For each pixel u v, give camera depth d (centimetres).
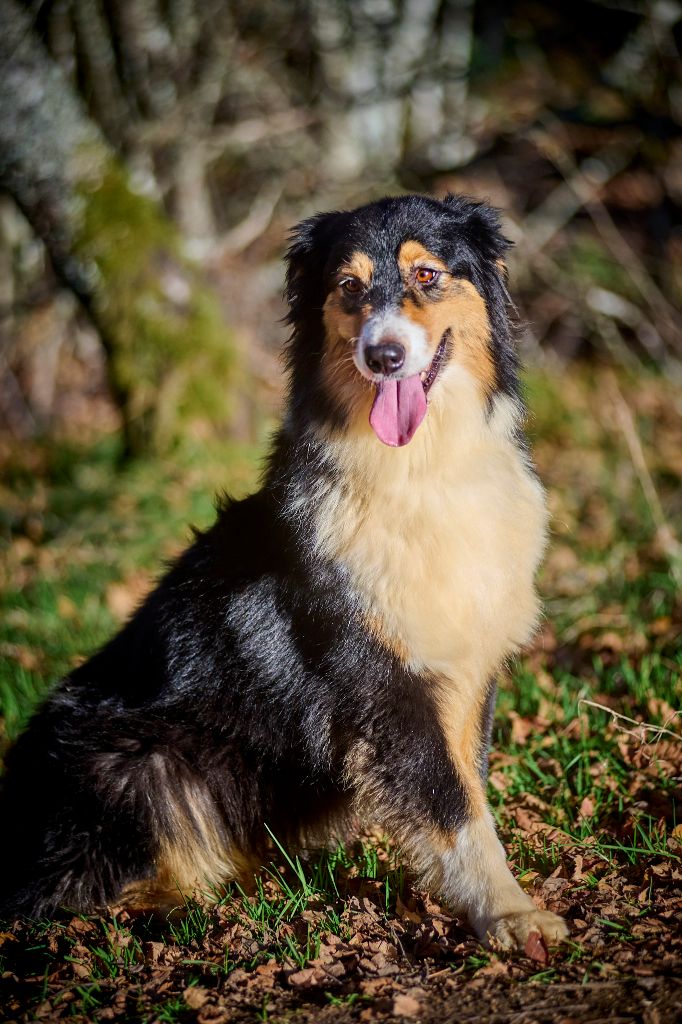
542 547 370
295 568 351
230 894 366
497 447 362
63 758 371
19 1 830
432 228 359
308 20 1195
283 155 1226
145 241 876
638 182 1183
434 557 340
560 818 388
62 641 595
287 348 389
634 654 508
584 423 891
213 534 384
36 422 1118
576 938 310
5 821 378
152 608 388
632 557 624
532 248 1088
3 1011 312
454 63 1221
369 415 340
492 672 369
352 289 358
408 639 337
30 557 733
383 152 1214
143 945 337
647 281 1043
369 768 345
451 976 303
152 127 1131
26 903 360
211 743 368
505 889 322
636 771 405
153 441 875
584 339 1105
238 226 1230
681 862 345
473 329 363
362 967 311
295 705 355
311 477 355
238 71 1194
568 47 1302
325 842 387
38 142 845
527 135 1175
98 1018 302
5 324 1157
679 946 301
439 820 334
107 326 888
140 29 1088
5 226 1138
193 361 880
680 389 945
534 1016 278
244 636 360
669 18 1139
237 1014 296
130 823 360
